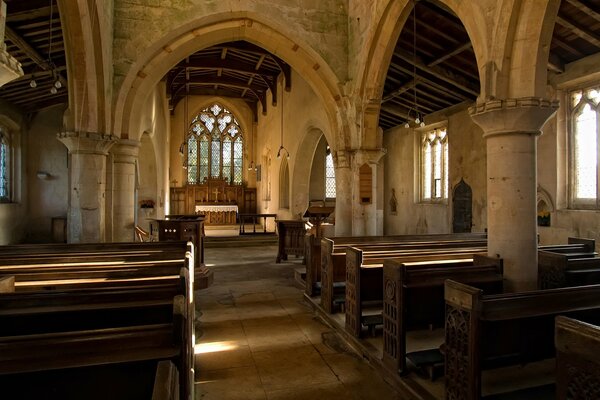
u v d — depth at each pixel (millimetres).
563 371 2074
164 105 16469
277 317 6090
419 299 3924
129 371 2016
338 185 8812
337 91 8562
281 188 17406
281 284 8312
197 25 7773
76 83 6723
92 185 6895
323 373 4184
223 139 22625
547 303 2975
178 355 2043
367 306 6086
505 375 3670
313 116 12938
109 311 2840
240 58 16719
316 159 17281
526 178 4289
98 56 6676
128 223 7758
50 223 13141
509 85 4301
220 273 9484
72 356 1978
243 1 7824
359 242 6754
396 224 14242
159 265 4309
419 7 7625
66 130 6836
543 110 4191
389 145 14688
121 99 7371
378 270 4973
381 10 7039
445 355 3230
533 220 4301
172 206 21234
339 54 8500
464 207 10633
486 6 4496
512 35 4223
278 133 17859
